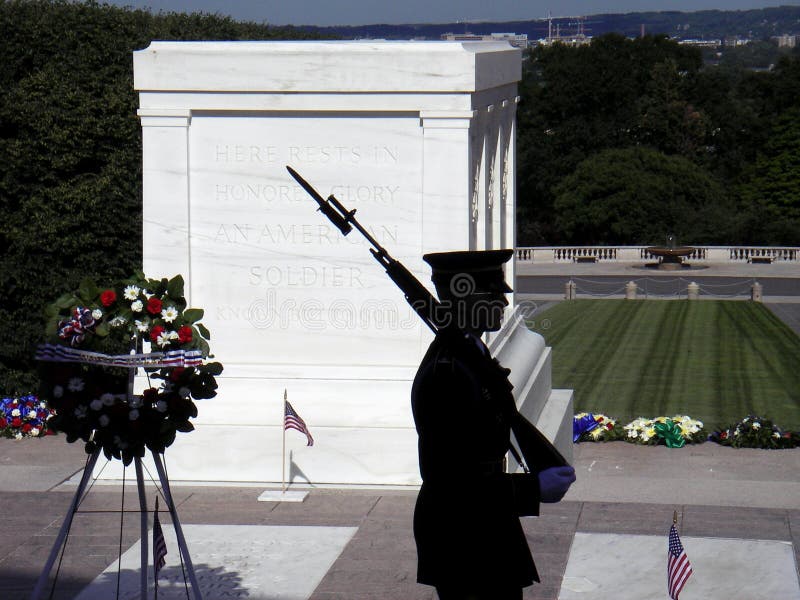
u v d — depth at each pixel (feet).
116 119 96.07
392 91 55.77
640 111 483.10
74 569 45.11
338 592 42.27
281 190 57.72
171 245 58.23
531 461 28.32
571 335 188.65
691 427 74.54
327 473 57.06
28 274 95.45
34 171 94.89
